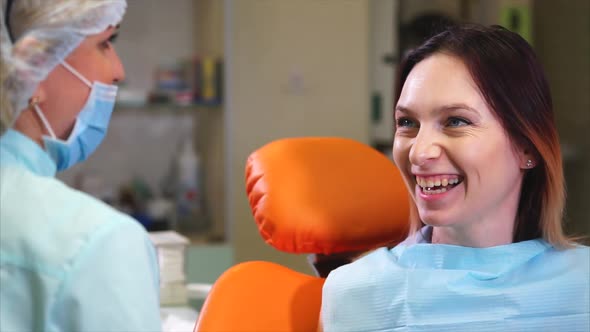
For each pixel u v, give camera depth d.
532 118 1.10
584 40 3.29
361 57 2.89
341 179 1.36
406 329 1.14
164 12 3.05
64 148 1.08
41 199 0.99
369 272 1.19
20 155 1.03
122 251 0.97
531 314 1.10
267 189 1.35
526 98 1.10
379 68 3.06
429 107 1.10
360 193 1.35
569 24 3.37
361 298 1.17
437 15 3.19
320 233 1.32
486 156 1.08
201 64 2.81
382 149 3.05
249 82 2.83
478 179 1.09
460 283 1.13
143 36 3.03
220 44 2.85
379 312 1.16
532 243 1.16
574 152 3.32
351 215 1.34
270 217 1.34
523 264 1.14
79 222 0.97
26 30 1.04
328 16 2.86
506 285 1.12
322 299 1.22
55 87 1.05
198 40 3.08
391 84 3.07
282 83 2.85
